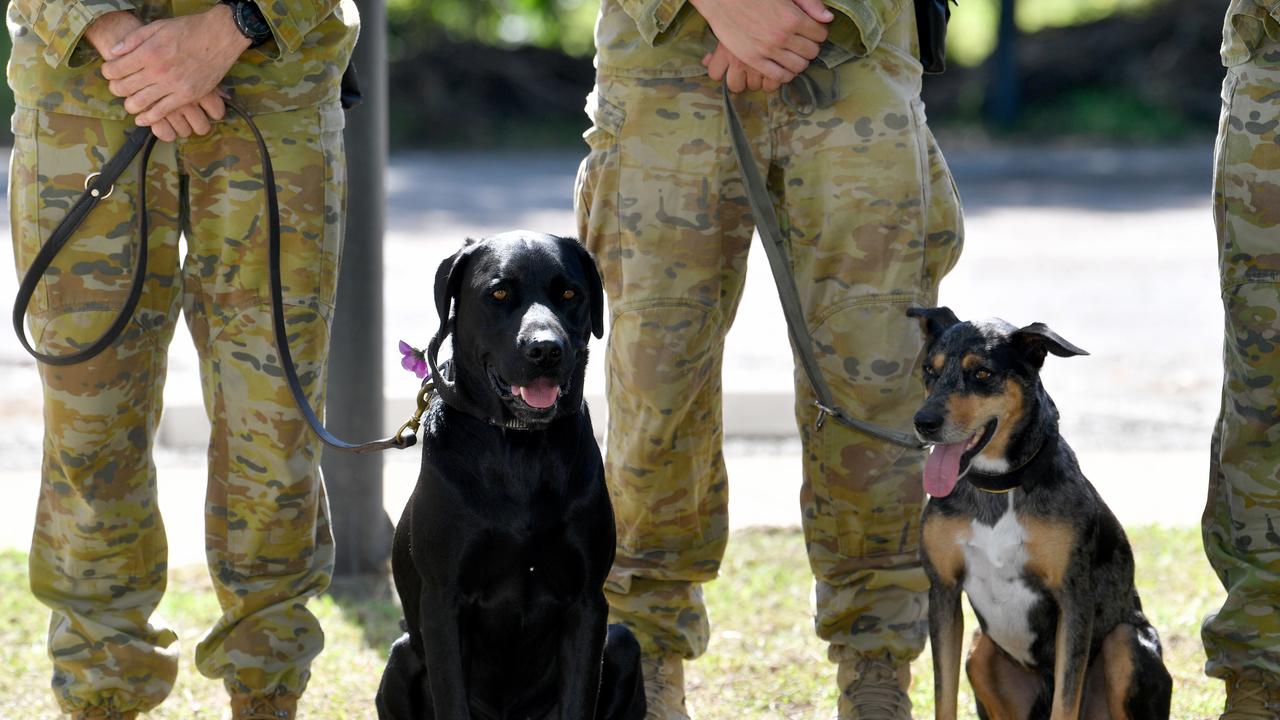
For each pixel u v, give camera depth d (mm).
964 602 8211
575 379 5262
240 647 5820
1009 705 5984
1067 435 11703
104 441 5633
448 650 5234
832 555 6141
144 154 5457
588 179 6098
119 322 5457
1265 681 5777
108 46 5332
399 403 11609
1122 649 5633
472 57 35500
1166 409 12383
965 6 40344
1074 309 15984
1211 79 35125
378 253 8484
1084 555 5484
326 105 5738
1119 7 38250
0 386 12898
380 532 8812
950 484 5402
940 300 16359
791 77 5707
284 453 5734
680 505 6109
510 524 5156
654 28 5711
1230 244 5688
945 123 34875
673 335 5852
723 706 6703
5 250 18109
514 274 5129
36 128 5477
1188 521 9453
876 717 6027
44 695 6793
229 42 5371
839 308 5875
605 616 5383
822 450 6047
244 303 5676
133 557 5793
